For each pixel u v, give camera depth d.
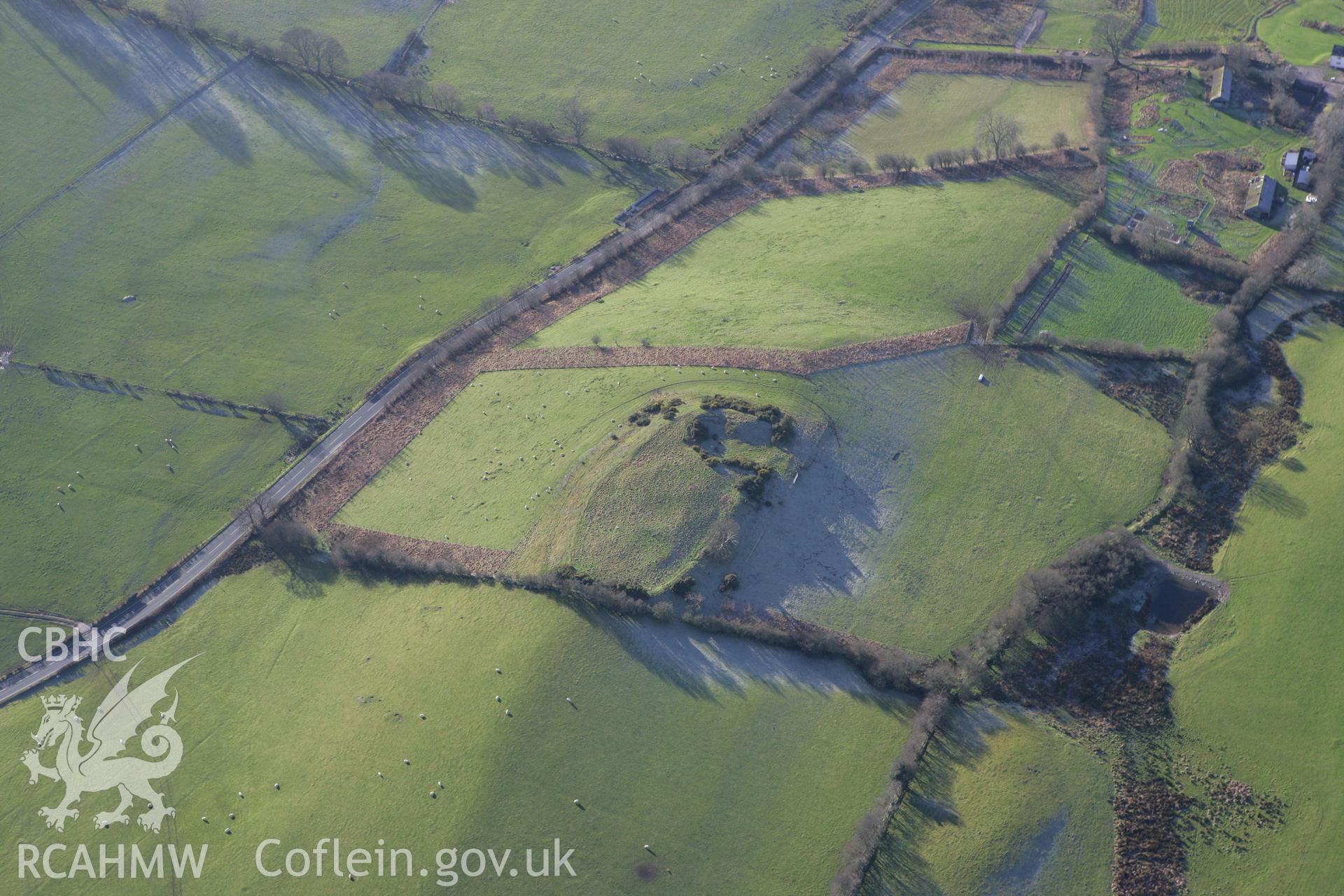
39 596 143.75
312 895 107.56
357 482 151.38
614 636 123.38
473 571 132.62
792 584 128.00
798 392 145.75
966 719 116.56
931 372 150.25
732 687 119.44
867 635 123.62
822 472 137.62
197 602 140.75
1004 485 137.75
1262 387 150.88
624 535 130.62
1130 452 141.75
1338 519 132.75
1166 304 161.62
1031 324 157.62
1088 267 167.38
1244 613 125.19
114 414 166.38
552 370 158.88
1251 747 113.75
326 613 135.12
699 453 137.25
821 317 158.88
